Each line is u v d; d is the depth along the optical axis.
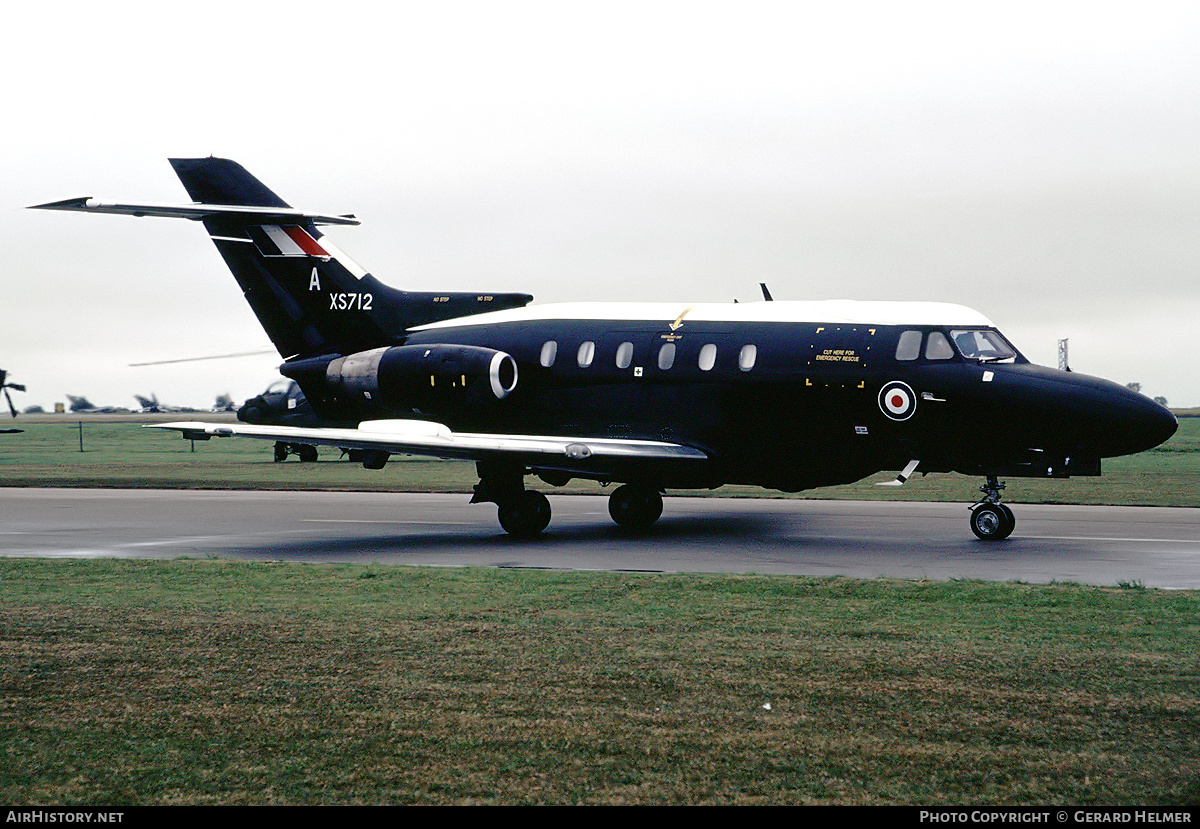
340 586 13.91
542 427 23.17
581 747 7.42
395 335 25.20
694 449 21.33
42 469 45.09
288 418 48.78
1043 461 19.17
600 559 17.22
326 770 7.04
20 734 7.80
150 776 6.97
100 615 11.88
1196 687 8.72
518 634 10.80
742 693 8.63
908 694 8.58
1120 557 16.86
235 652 10.09
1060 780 6.77
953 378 19.39
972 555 17.27
